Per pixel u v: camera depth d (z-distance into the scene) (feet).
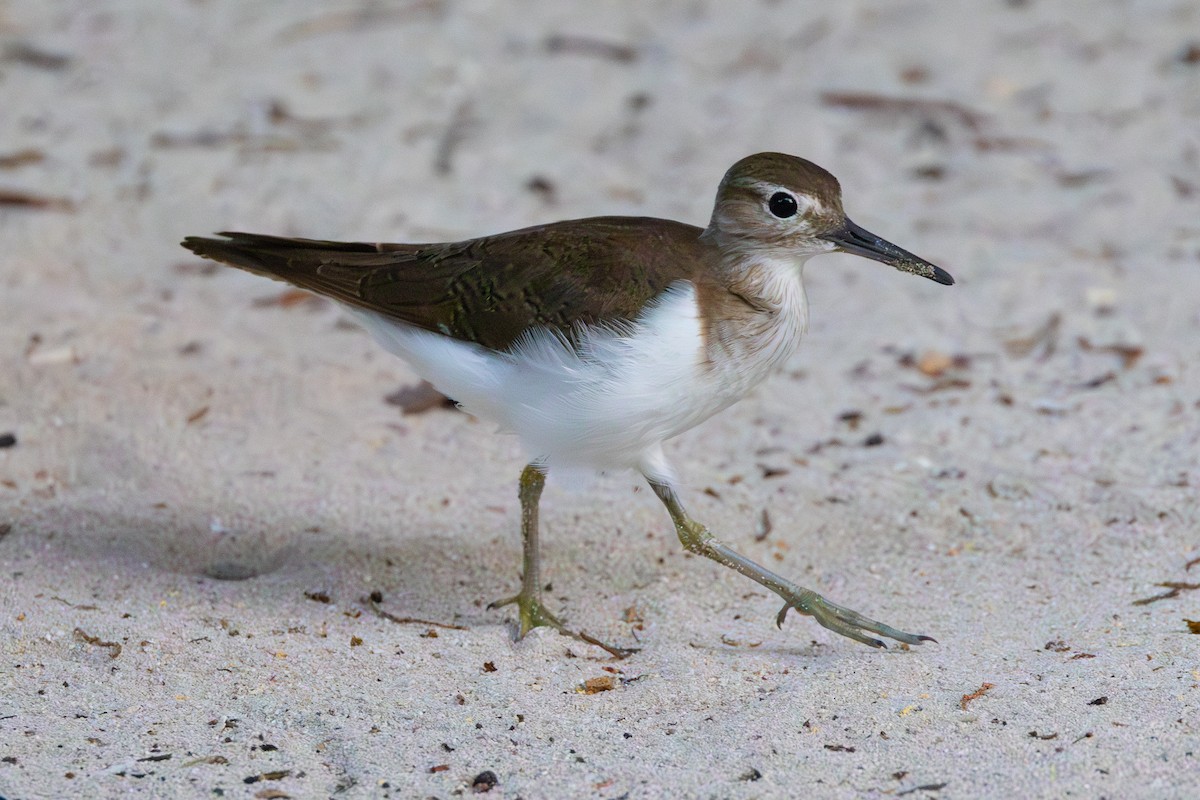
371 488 39.68
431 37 70.79
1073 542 36.45
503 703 29.86
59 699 29.40
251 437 41.93
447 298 32.71
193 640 31.83
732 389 32.37
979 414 43.04
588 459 33.06
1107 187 57.26
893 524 37.81
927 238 54.13
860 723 28.71
